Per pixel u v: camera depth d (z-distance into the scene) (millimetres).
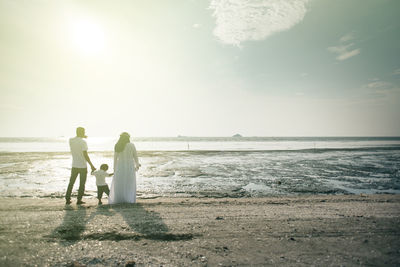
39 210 5070
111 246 3117
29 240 3219
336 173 14766
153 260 2711
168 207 5508
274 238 3432
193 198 7680
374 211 5168
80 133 6383
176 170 15883
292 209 5371
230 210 5227
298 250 2984
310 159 24312
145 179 12281
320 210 5277
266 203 6184
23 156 26625
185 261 2684
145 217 4508
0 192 8750
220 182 11500
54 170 15625
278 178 12844
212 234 3604
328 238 3416
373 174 14367
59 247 3025
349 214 4863
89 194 8617
